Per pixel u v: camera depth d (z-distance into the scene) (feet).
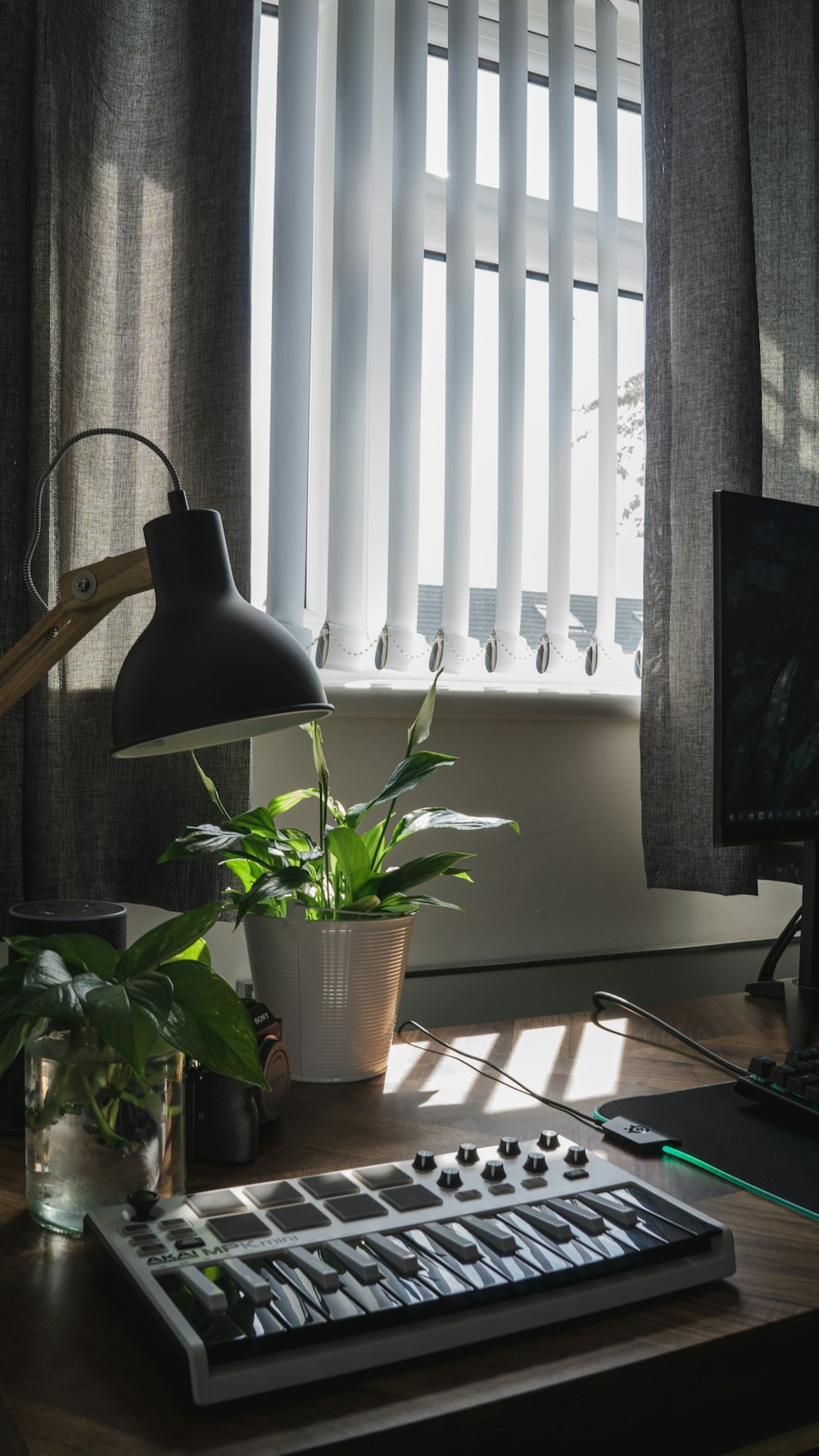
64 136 3.54
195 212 3.77
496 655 4.84
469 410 4.81
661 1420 1.86
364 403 4.53
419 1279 1.68
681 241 4.83
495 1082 3.02
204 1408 1.48
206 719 2.02
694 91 4.83
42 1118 2.09
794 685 3.94
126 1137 2.07
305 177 4.33
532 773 4.56
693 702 4.66
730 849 4.55
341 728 4.17
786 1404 1.95
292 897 3.10
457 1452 1.50
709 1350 1.68
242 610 2.16
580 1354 1.64
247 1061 2.04
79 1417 1.48
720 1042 3.44
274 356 4.27
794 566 3.96
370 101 4.54
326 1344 1.55
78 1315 1.76
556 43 5.05
